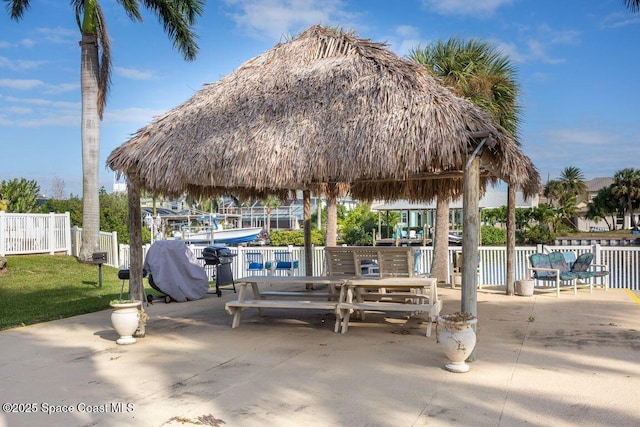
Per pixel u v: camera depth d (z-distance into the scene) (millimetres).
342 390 6035
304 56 9469
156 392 6074
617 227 77750
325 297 11539
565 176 85625
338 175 7629
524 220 45438
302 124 8133
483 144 7152
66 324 10438
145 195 10312
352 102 8047
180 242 13930
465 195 7211
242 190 12656
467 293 7102
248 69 9852
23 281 16484
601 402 5512
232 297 14250
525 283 13453
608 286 15219
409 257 9977
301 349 8070
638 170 71438
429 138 7066
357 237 38438
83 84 20234
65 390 6191
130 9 20891
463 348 6598
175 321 10695
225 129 8602
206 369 7020
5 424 5160
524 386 6074
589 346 7953
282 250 18531
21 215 20281
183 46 22828
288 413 5344
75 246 22750
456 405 5488
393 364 7117
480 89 15789
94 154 20391
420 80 8039
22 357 7781
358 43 9258
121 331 8531
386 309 8914
